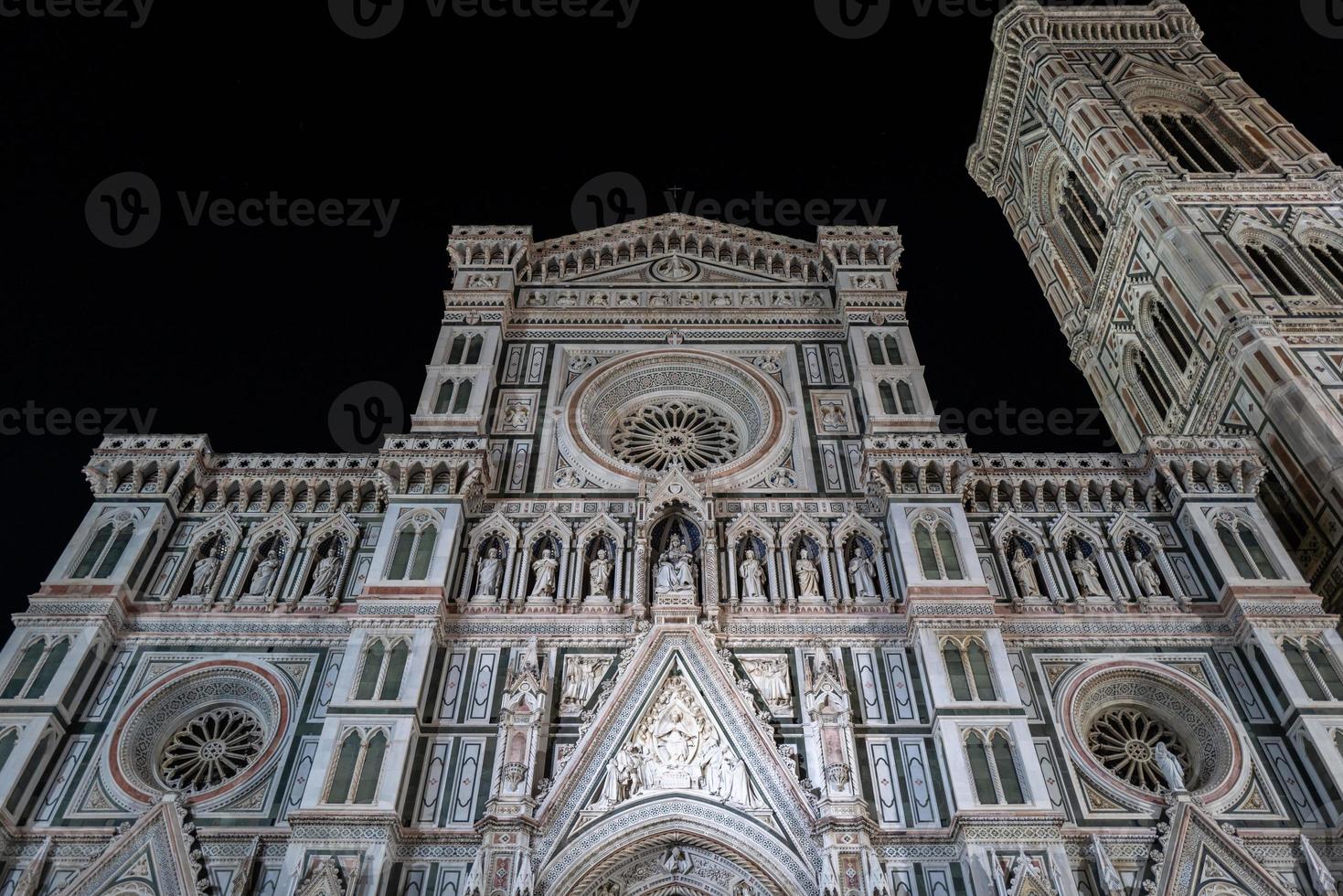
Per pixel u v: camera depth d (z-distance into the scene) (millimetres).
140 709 35719
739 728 34844
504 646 37594
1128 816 33094
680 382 49688
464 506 41688
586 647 37594
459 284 52344
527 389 48125
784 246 56094
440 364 47969
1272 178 57844
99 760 34312
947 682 35406
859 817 31594
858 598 39125
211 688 36812
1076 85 66562
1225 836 31781
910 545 39562
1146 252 57812
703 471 44125
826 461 44656
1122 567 40469
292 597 39062
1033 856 30891
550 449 45281
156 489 41625
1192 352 53750
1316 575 44031
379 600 37625
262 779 33781
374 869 30500
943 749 33688
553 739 34969
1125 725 36812
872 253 53812
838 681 35750
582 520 42156
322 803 31953
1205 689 36438
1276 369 46750
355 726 33938
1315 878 30859
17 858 31719
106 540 39906
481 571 39875
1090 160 63531
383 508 42219
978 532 41906
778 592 39531
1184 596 39250
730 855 32281
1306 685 35625
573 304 52875
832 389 47969
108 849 31391
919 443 42750
